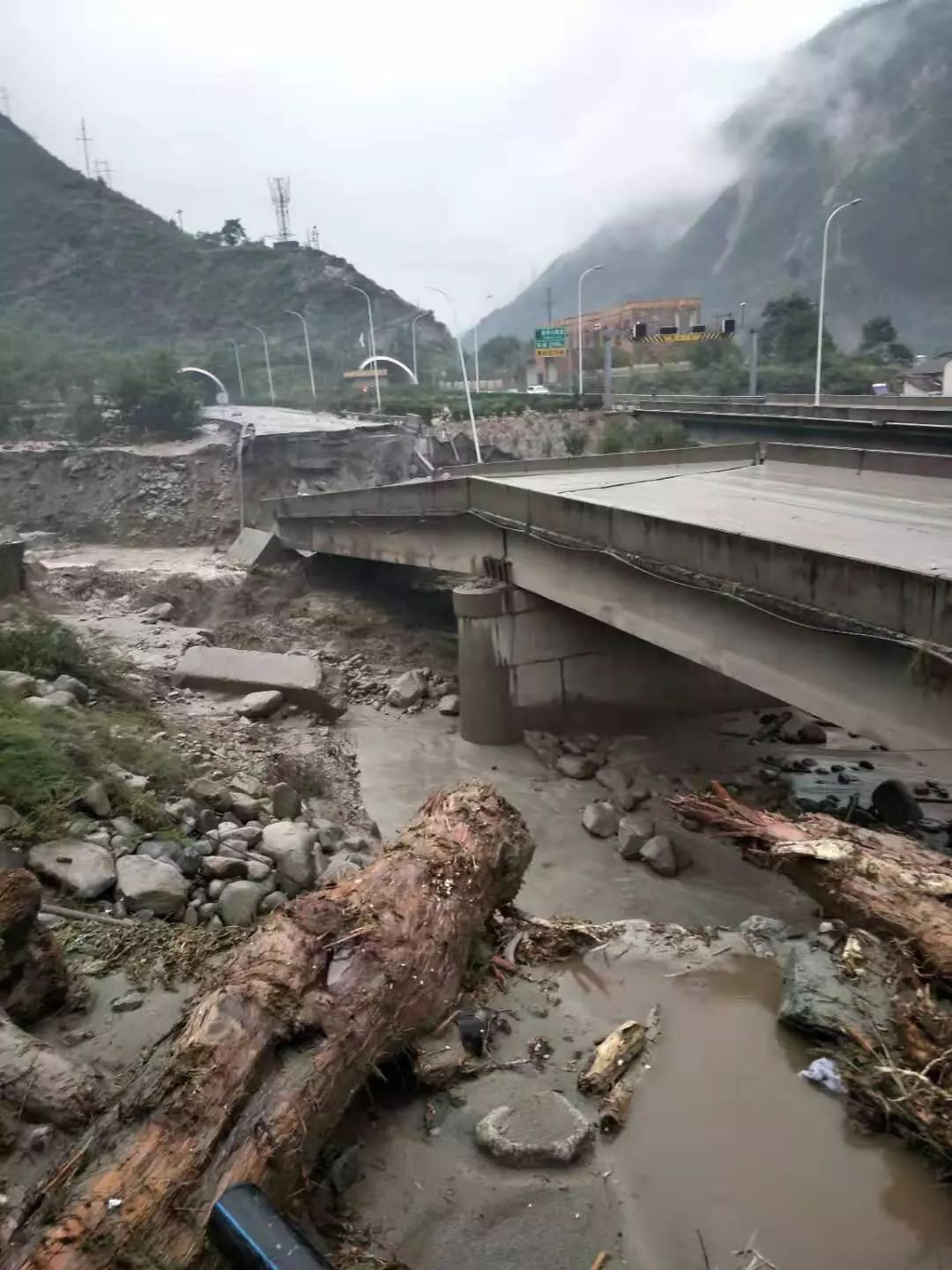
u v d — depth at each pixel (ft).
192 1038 18.94
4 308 452.35
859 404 160.45
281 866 35.86
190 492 155.02
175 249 526.98
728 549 47.21
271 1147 17.56
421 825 29.48
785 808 57.47
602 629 72.84
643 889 48.16
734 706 77.77
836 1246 18.56
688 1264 18.10
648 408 205.05
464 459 193.67
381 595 106.52
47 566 116.78
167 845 33.81
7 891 22.66
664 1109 22.48
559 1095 22.20
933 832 51.52
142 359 236.84
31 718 39.70
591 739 71.15
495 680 70.03
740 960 29.76
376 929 23.00
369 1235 18.45
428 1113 22.02
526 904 46.37
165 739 50.19
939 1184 20.12
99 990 25.23
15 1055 20.48
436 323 560.61
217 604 99.30
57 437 186.39
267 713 66.28
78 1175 16.67
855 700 40.63
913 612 36.76
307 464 161.89
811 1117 22.22
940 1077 21.97
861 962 27.27
